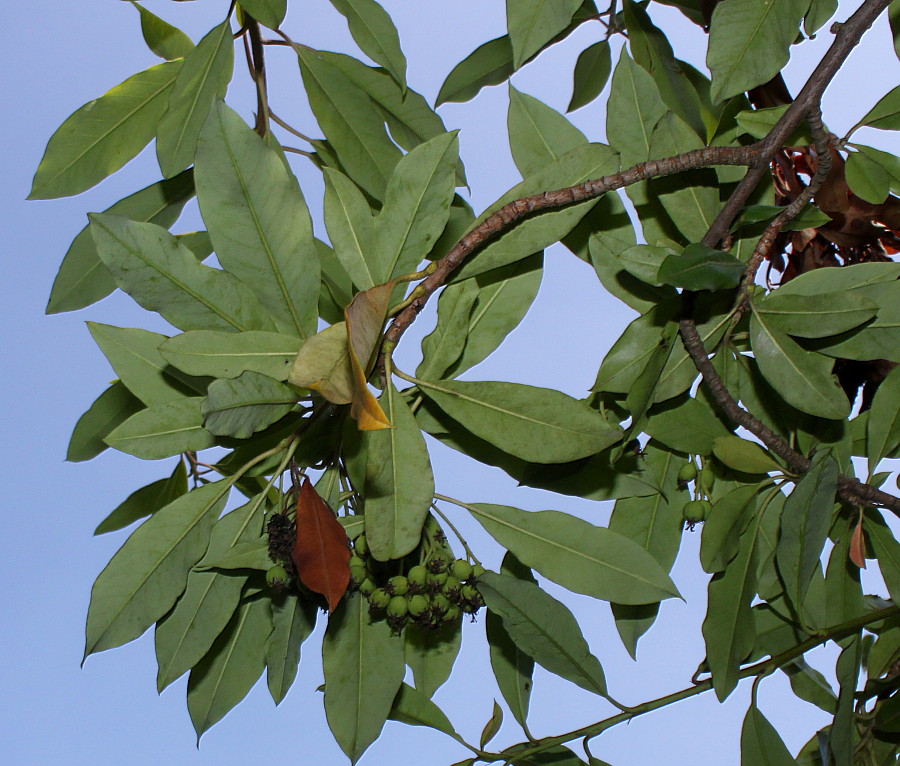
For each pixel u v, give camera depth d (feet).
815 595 4.72
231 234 3.92
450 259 3.81
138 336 4.14
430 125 5.40
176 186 5.06
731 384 4.49
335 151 5.27
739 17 3.92
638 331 4.32
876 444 4.60
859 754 5.22
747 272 4.32
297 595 4.19
